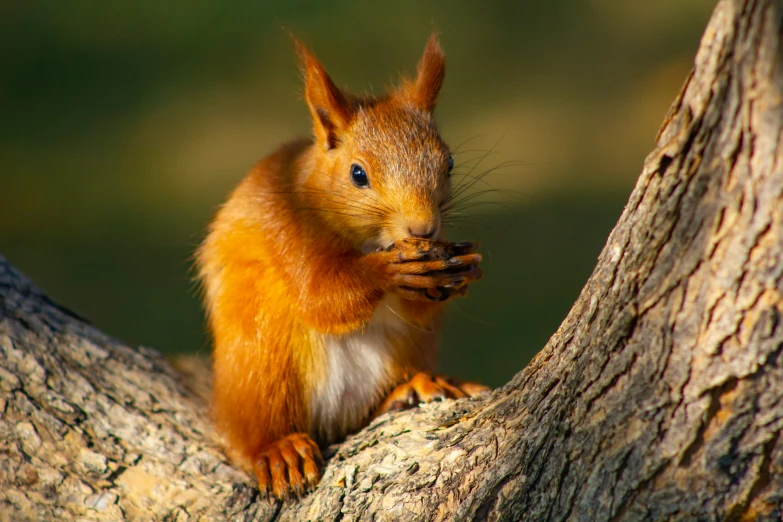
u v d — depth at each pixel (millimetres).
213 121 24859
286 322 8117
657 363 5168
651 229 5133
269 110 25203
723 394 4953
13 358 7859
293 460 7293
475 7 30031
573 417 5633
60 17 29391
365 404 8523
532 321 17172
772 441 4879
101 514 6938
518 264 18922
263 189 8508
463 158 22703
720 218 4797
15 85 26797
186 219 20891
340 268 7840
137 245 20281
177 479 7316
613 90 25703
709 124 4789
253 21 28672
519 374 6633
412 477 6512
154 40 28578
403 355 8578
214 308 8602
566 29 29141
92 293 18531
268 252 8156
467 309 17656
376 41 27719
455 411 7035
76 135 24703
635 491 5230
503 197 21203
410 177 7910
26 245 20391
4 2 29641
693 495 5078
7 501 6879
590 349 5594
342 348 8320
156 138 24281
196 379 9117
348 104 8438
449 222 8766
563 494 5566
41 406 7566
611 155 22688
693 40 27391
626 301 5320
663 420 5168
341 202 8117
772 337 4723
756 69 4523
